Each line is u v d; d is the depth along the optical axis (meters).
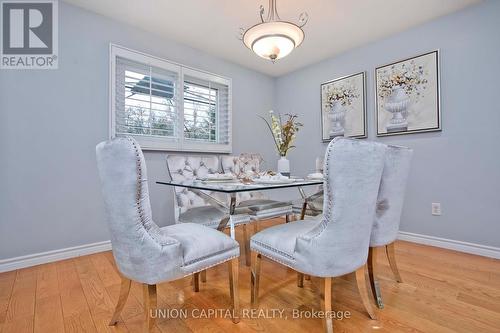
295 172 3.82
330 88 3.34
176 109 2.87
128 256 1.04
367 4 2.22
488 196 2.19
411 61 2.61
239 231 2.99
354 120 3.09
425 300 1.48
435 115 2.46
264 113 3.89
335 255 1.10
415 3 2.21
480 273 1.84
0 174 1.91
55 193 2.14
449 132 2.39
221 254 1.26
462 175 2.32
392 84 2.75
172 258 1.07
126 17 2.41
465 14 2.29
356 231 1.11
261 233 1.41
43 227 2.08
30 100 2.03
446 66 2.40
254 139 3.75
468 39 2.27
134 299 1.51
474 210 2.26
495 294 1.54
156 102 2.72
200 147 3.07
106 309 1.40
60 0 2.16
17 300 1.49
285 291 1.62
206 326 1.26
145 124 2.64
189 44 2.95
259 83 3.83
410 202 2.65
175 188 2.11
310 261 1.13
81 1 2.18
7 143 1.94
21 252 1.98
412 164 2.63
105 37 2.39
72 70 2.21
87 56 2.29
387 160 1.41
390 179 1.43
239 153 3.55
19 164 1.98
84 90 2.28
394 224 1.54
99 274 1.85
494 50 2.15
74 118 2.22
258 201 2.36
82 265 2.02
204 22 2.50
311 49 3.10
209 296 1.56
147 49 2.66
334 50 3.13
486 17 2.18
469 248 2.28
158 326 1.26
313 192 2.15
